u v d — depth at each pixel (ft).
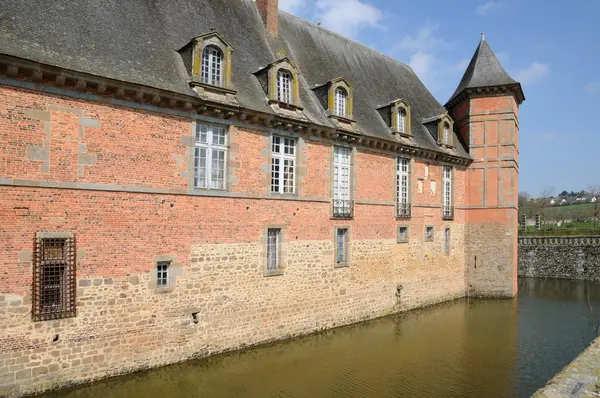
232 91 42.91
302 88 54.70
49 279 32.65
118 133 35.99
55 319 32.65
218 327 41.86
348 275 54.95
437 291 70.85
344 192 55.31
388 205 61.11
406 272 64.28
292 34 61.87
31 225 31.89
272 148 47.26
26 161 31.81
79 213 33.96
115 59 37.06
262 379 37.68
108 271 35.24
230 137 42.98
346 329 53.36
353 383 37.93
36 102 32.27
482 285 76.89
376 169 59.31
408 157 64.44
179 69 41.32
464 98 79.82
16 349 31.04
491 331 56.13
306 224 49.93
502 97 76.23
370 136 56.18
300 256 49.26
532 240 117.39
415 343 49.73
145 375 36.47
